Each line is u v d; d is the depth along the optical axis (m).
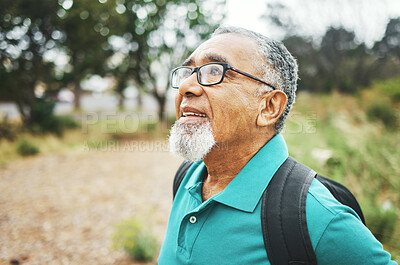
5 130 9.94
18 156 8.55
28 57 10.84
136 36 13.05
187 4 13.17
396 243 2.52
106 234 4.16
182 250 0.98
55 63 11.51
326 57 20.94
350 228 0.78
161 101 14.41
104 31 11.62
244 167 0.96
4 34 10.04
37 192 5.80
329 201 0.84
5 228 4.27
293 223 0.81
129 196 5.73
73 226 4.39
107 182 6.59
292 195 0.85
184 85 1.00
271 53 1.01
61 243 3.91
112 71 13.70
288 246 0.81
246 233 0.88
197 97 0.99
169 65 14.23
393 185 4.04
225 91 0.95
